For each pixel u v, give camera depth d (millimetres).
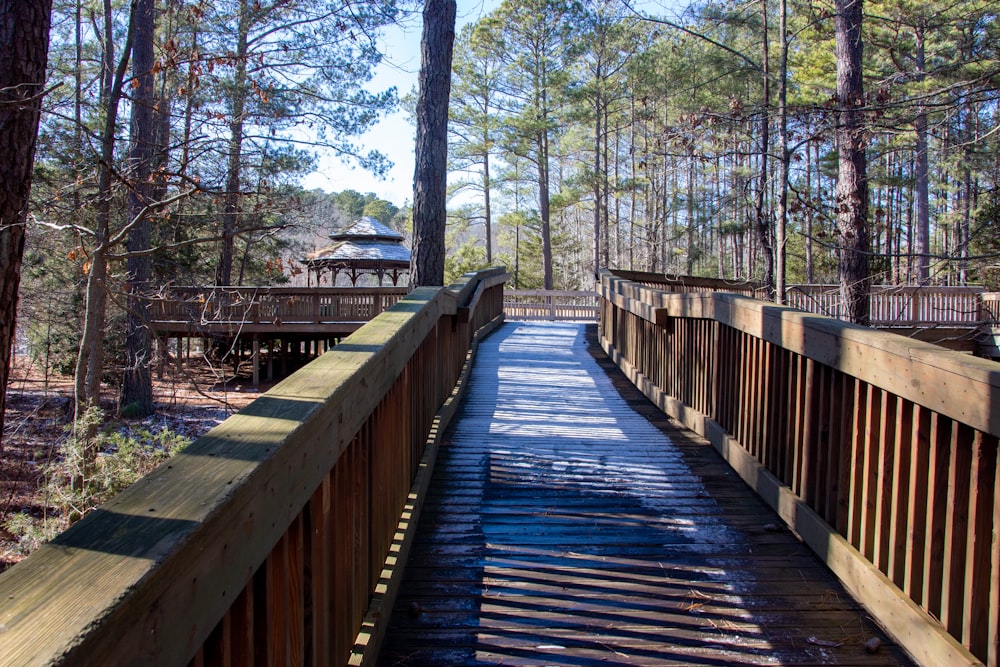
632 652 2422
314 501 1607
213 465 1168
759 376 4043
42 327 12406
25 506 6867
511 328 14438
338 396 1742
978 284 15992
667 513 3711
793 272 24938
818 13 11430
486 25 26969
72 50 12016
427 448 4270
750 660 2377
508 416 5930
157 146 6926
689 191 29109
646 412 6180
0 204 4391
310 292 16312
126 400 12367
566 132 31781
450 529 3477
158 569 834
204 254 15195
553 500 3900
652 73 23703
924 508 2393
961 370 2088
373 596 2420
